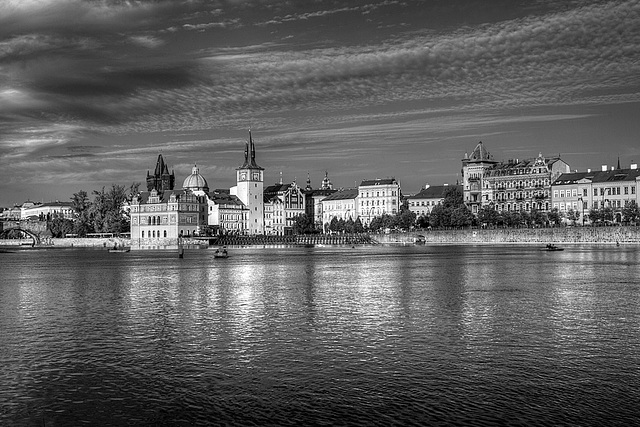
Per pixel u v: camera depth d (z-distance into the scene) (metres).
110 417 40.00
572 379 45.69
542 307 76.25
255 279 118.31
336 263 165.12
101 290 101.88
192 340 59.53
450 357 51.84
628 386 44.06
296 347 55.97
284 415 39.78
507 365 49.34
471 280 108.88
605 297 84.44
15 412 41.06
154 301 86.69
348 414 39.72
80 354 54.81
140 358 53.12
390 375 47.09
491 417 38.91
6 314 76.44
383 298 86.25
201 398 42.97
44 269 158.38
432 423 38.19
